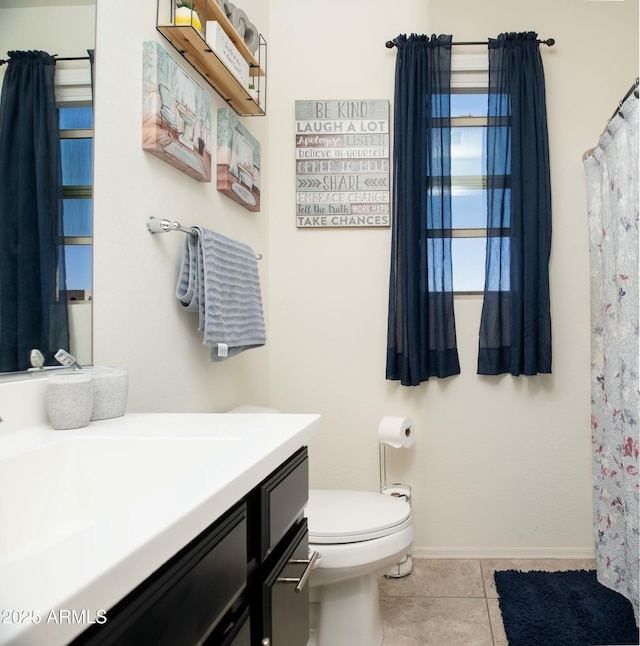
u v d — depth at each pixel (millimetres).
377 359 2191
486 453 2141
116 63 1082
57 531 697
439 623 1648
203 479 585
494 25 2162
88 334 1009
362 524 1414
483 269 2170
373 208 2186
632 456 1546
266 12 2201
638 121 1463
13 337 848
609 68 2131
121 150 1101
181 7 1266
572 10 2145
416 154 2102
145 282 1200
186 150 1307
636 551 1529
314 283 2223
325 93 2223
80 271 989
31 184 884
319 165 2207
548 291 2043
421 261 2094
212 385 1600
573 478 2115
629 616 1644
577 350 2117
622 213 1597
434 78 2113
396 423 1994
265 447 751
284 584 846
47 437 802
